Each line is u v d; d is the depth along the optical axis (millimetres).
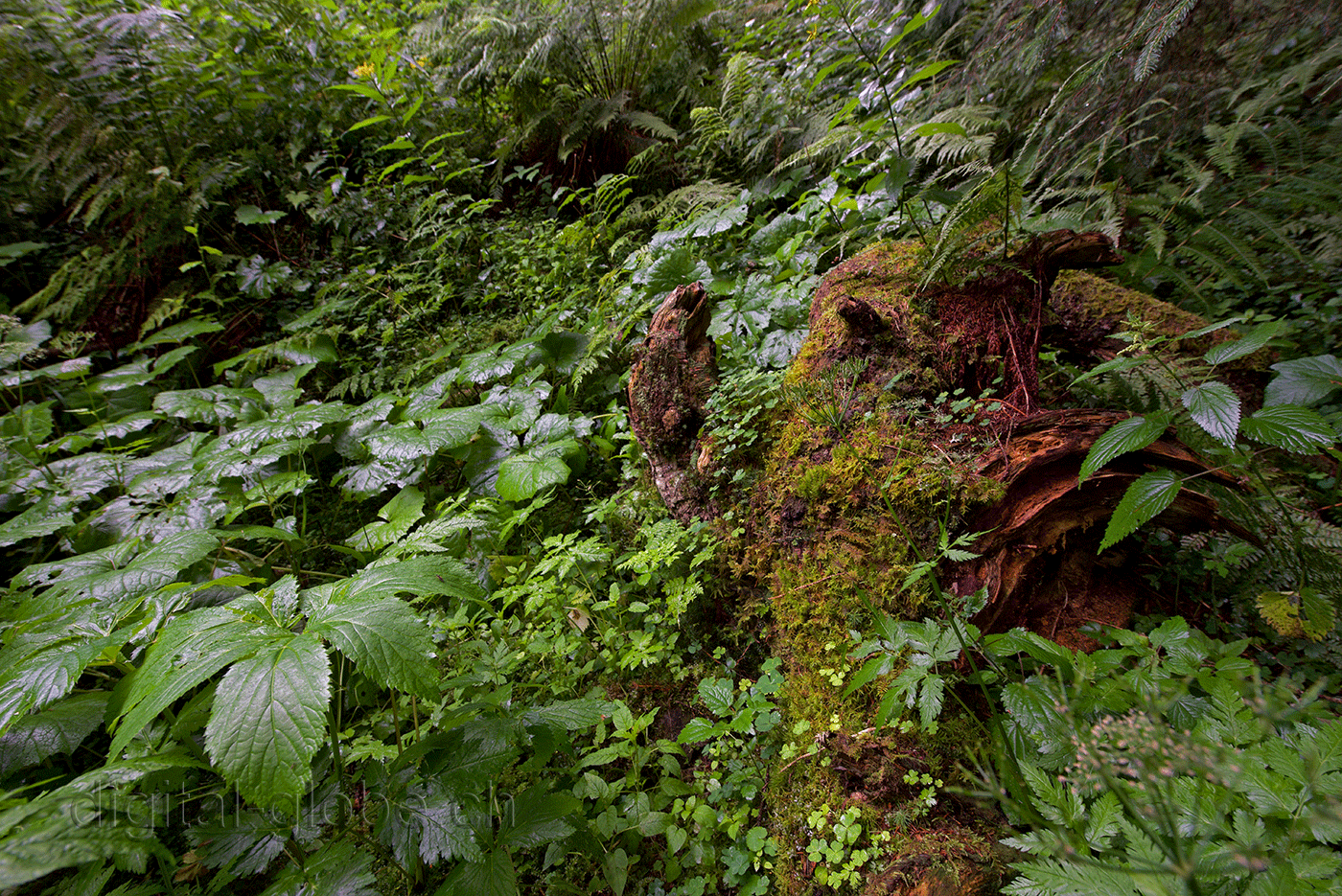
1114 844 1222
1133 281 3188
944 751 1666
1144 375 2305
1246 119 3217
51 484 3086
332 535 3297
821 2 3014
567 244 4551
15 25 4617
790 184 4449
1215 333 2609
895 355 2328
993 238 2512
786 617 2119
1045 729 1431
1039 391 2604
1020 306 2457
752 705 1918
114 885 1731
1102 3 3270
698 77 5805
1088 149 3336
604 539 2875
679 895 1732
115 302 4695
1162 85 3240
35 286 4852
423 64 5887
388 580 1450
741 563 2334
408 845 1419
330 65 5566
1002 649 1562
